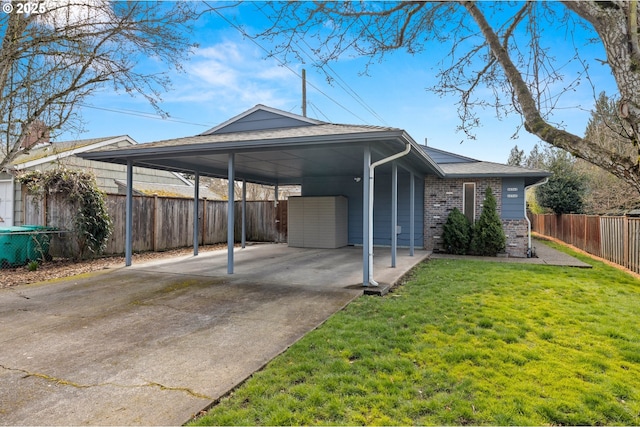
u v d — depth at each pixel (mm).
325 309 4848
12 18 6273
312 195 13414
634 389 2777
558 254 11250
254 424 2318
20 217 9203
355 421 2350
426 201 12000
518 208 11055
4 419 2389
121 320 4438
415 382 2857
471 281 6707
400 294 5727
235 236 14547
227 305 5062
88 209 8594
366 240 6066
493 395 2680
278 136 6469
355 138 5719
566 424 2367
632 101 1510
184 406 2535
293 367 3078
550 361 3256
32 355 3408
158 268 7828
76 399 2635
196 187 10141
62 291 5836
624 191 14734
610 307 4977
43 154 11469
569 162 17234
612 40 1584
